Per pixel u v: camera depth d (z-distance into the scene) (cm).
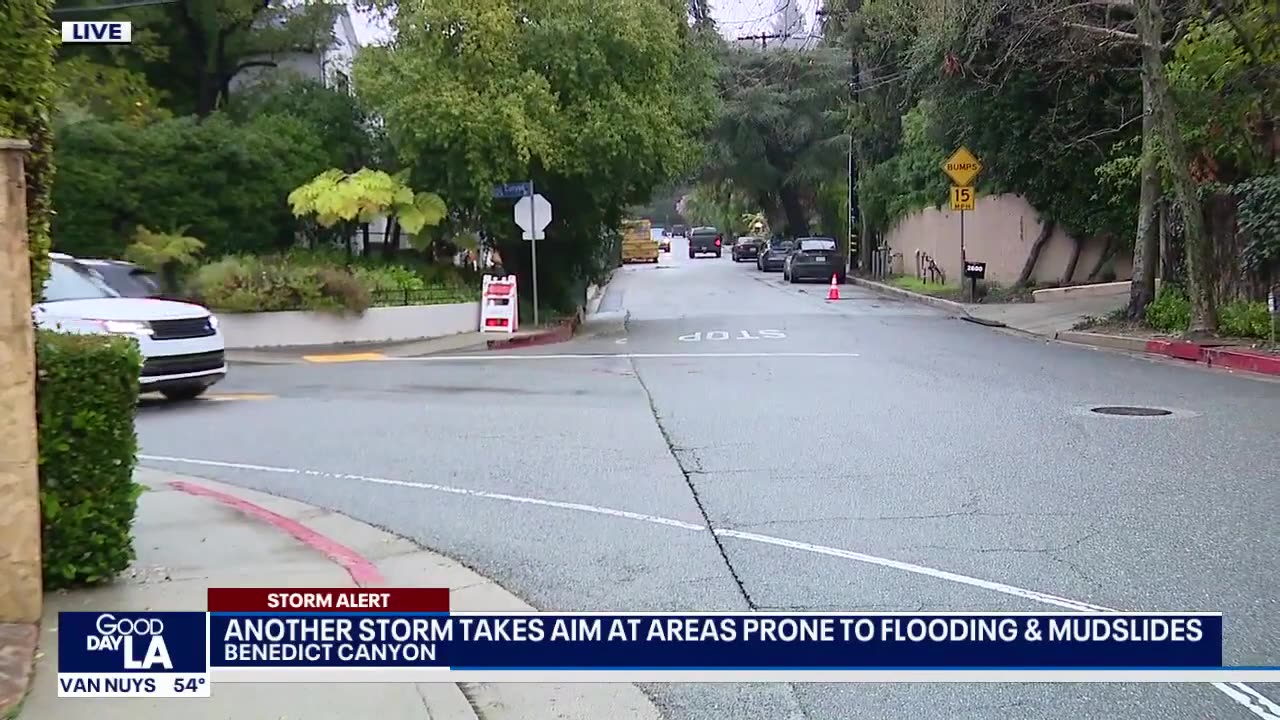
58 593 629
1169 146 1906
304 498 903
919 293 3472
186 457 1074
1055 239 3212
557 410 1334
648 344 2178
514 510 849
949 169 3014
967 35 2578
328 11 3045
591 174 2492
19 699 488
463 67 2386
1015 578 662
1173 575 663
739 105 5394
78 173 2275
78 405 627
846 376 1608
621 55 2456
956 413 1256
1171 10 2150
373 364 1934
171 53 2914
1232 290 2042
